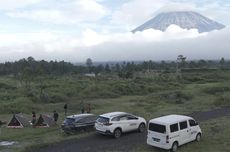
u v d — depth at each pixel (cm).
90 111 4528
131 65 18938
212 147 2478
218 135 2844
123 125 2858
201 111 4362
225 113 4150
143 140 2725
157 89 7756
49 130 3338
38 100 5725
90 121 3100
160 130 2381
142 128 3030
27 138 2980
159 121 2417
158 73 12169
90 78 10300
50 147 2597
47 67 14825
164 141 2353
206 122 3466
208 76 11069
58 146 2616
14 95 5903
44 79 9006
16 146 2691
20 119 3528
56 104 5388
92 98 6456
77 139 2816
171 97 5916
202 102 5325
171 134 2364
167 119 2473
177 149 2436
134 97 6581
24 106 4966
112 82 8425
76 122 2997
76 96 6519
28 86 7238
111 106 5203
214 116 3922
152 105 5088
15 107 4875
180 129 2455
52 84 7788
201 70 13638
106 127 2767
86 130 3066
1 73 14175
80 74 14325
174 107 4816
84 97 6488
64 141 2762
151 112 4347
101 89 7094
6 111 4697
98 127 2841
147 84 8419
